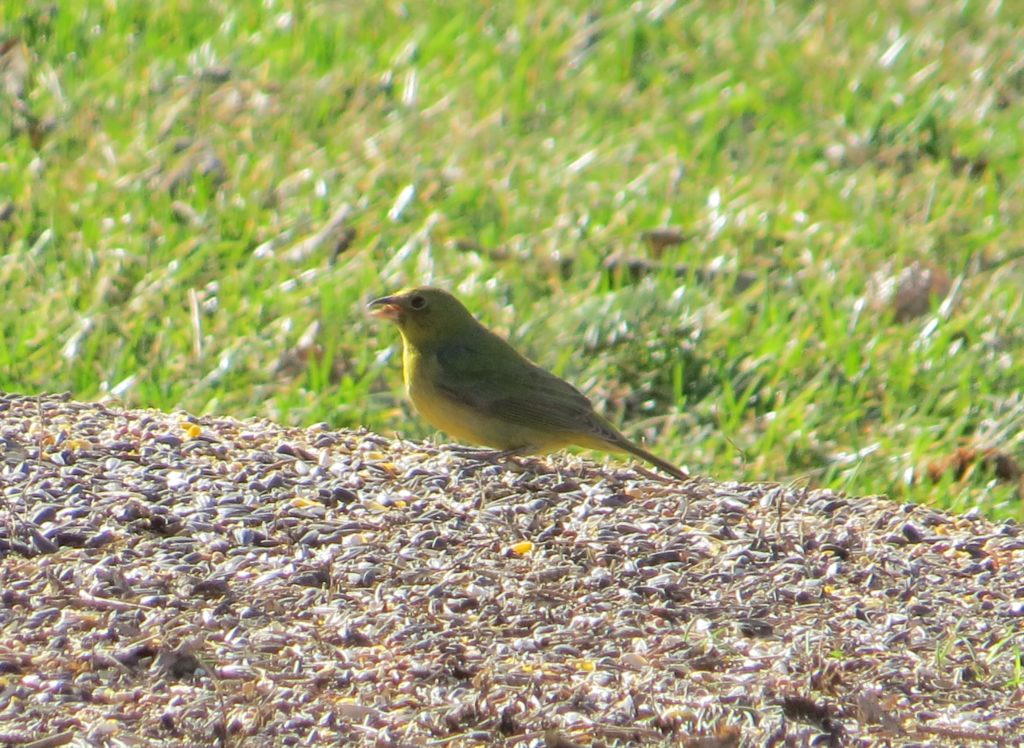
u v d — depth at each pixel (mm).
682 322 13508
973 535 8844
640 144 17328
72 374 12070
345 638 6965
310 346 12828
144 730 6066
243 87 16906
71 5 17859
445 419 10070
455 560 7863
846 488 11383
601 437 9828
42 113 15992
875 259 15180
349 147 16172
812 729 6312
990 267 15391
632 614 7398
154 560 7594
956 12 21781
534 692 6512
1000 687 6934
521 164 16359
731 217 15516
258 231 14508
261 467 8922
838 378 13109
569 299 13805
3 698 6242
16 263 13359
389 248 14523
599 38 19734
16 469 8484
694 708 6395
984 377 13188
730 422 12367
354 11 19375
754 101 18391
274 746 6012
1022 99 19391
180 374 12344
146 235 14102
